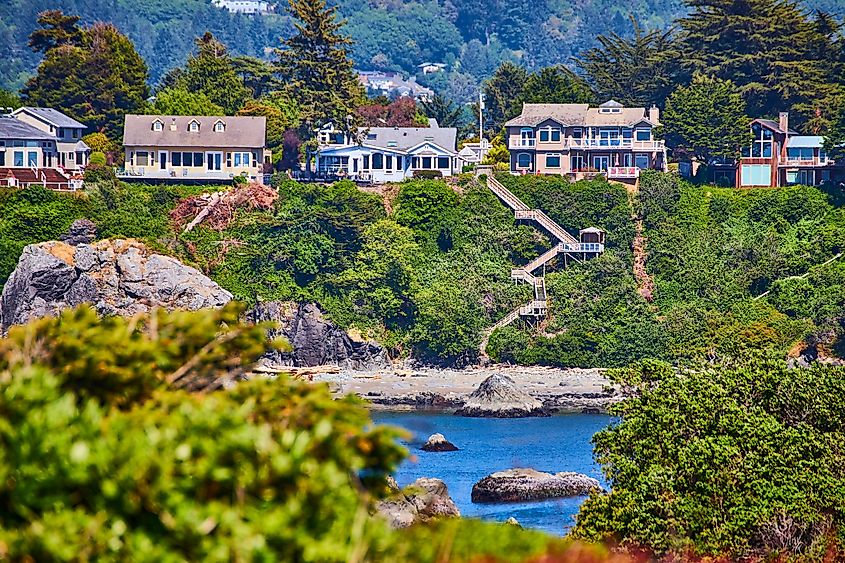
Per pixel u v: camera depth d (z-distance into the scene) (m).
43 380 49.19
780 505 100.25
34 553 44.34
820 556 97.19
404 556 55.00
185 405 49.41
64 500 45.31
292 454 47.81
